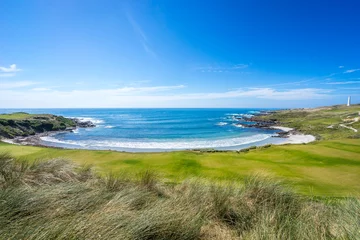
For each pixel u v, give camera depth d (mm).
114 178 6691
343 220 4141
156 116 145500
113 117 132500
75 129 64875
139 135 51812
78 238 2857
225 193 5531
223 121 98062
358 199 5379
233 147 36188
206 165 12055
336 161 13523
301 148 17688
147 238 3477
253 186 5988
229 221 4820
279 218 4352
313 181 9312
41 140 43062
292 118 90125
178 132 57938
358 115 70812
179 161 12664
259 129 65500
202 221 4387
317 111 108062
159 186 6688
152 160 13000
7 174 5988
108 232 3051
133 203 4797
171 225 3742
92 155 14320
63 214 3729
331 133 48844
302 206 5250
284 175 10180
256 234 3621
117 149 34281
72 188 5117
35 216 3482
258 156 14914
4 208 3527
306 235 3574
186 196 5441
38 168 6734
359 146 18562
